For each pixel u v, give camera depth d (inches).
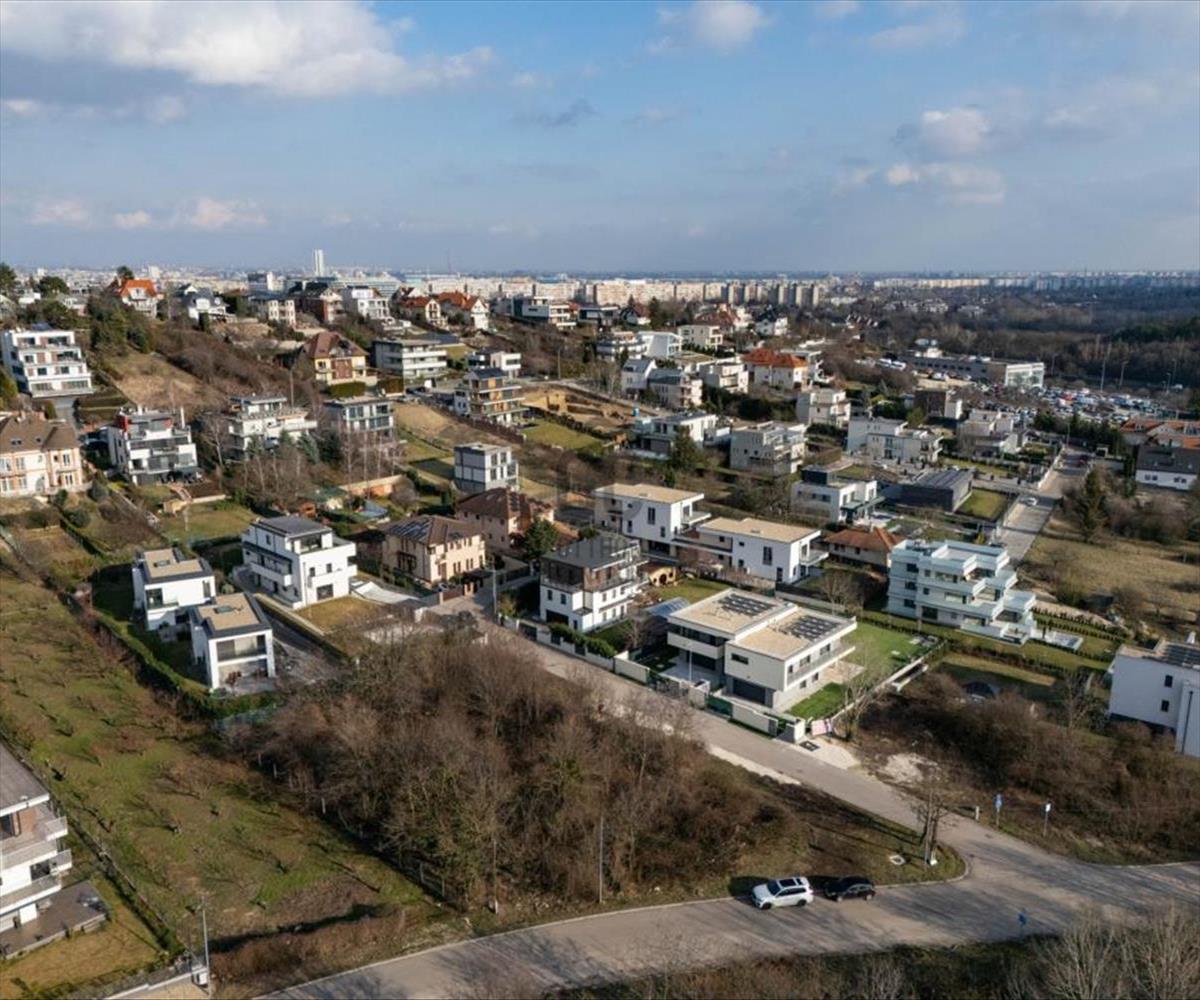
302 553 2861.7
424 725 2027.6
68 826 1733.5
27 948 1439.5
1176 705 2313.0
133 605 2785.4
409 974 1460.4
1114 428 5777.6
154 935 1496.1
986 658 2847.0
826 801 2049.7
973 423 5565.9
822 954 1557.6
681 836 1867.6
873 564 3523.6
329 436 4195.4
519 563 3378.4
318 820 1861.5
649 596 3174.2
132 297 6299.2
